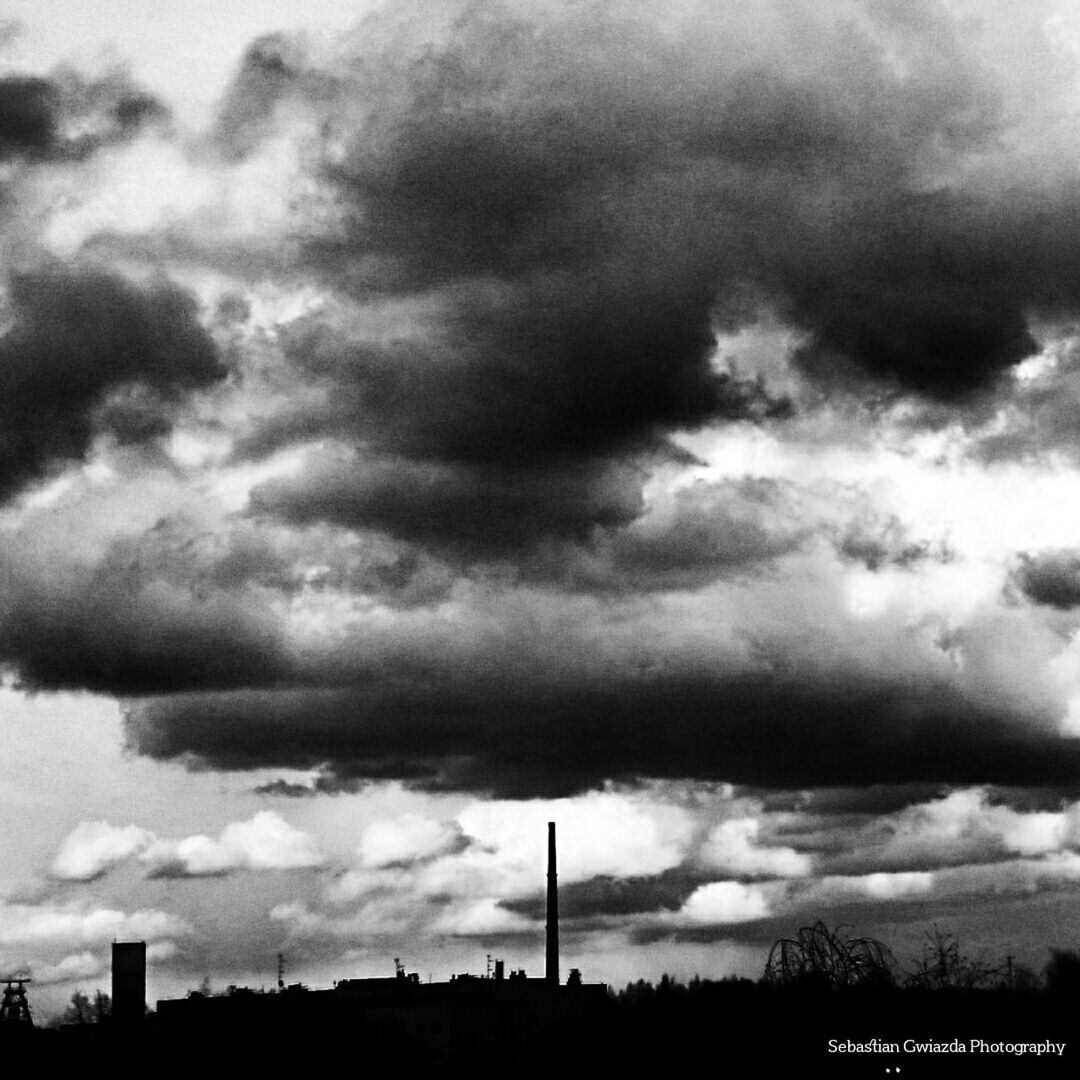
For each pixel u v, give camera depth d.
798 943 83.94
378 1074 119.00
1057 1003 78.81
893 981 81.88
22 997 131.50
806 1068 80.44
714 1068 83.19
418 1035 131.75
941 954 81.56
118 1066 111.31
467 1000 136.25
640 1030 88.75
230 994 131.25
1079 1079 76.81
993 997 79.94
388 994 141.88
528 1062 100.00
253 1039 114.88
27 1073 110.19
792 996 82.12
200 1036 115.44
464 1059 131.38
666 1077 85.00
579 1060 91.50
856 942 83.38
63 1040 115.12
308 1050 115.62
